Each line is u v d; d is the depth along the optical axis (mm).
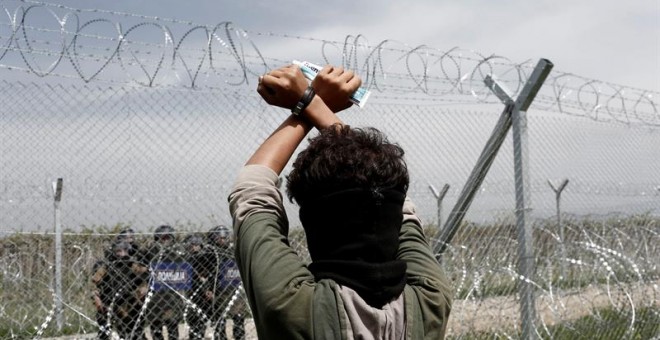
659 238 6961
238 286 4559
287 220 1502
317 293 1354
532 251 5621
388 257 1405
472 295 5445
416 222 1610
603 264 6016
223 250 4422
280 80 1583
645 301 6535
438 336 1435
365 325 1352
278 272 1356
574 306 6137
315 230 1414
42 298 3949
